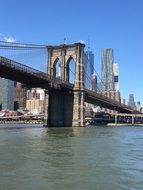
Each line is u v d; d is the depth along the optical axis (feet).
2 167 117.60
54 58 568.82
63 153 155.74
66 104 533.14
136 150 171.53
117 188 93.81
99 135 290.56
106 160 136.87
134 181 101.60
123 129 444.55
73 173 110.73
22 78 431.43
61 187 94.02
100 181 100.99
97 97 632.79
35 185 95.30
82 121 530.27
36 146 183.11
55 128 443.73
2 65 362.94
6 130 364.38
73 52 552.82
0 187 92.53
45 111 540.52
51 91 538.88
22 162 128.16
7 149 165.89
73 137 259.39
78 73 538.47
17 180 100.17
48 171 112.88
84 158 141.28
